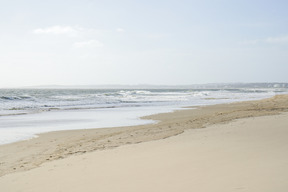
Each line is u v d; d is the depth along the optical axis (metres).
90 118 21.53
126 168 6.43
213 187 4.27
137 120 19.84
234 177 4.64
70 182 5.80
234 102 39.84
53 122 19.25
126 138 11.95
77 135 13.73
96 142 11.43
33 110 29.64
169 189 4.52
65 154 9.41
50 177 6.42
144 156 7.57
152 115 23.06
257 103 34.50
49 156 9.30
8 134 14.20
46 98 54.19
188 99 52.09
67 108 32.03
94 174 6.23
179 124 15.59
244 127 11.77
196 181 4.73
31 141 12.30
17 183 6.21
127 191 4.73
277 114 17.16
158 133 12.70
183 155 7.07
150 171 5.87
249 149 6.97
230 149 7.21
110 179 5.65
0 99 47.56
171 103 40.47
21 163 8.55
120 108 31.62
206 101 45.25
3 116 23.47
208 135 10.46
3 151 10.35
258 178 4.40
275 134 9.19
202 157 6.58
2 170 7.80
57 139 12.73
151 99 52.12
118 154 8.38
